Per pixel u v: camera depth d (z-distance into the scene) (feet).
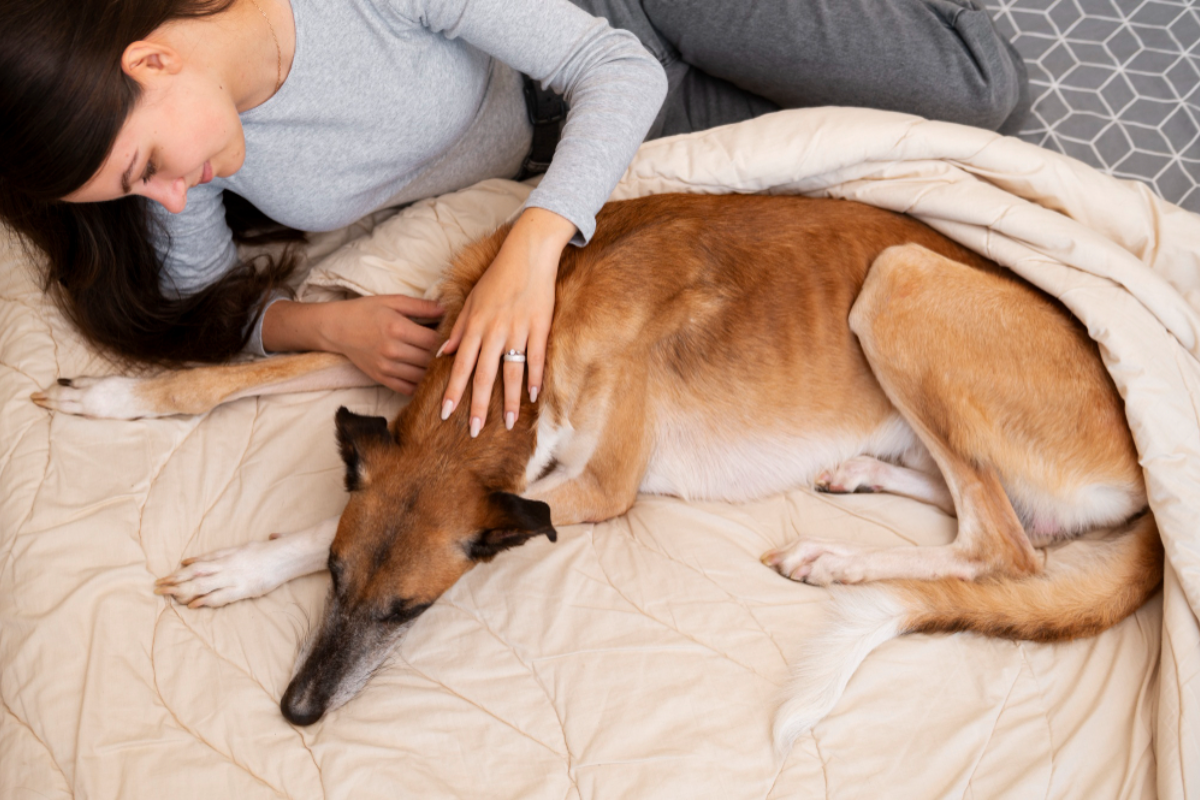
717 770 5.14
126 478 6.31
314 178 6.57
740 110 8.89
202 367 6.75
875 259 6.89
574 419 6.27
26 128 4.24
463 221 7.73
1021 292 6.55
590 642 5.68
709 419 6.92
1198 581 5.42
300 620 5.82
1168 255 6.90
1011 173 7.06
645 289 6.55
